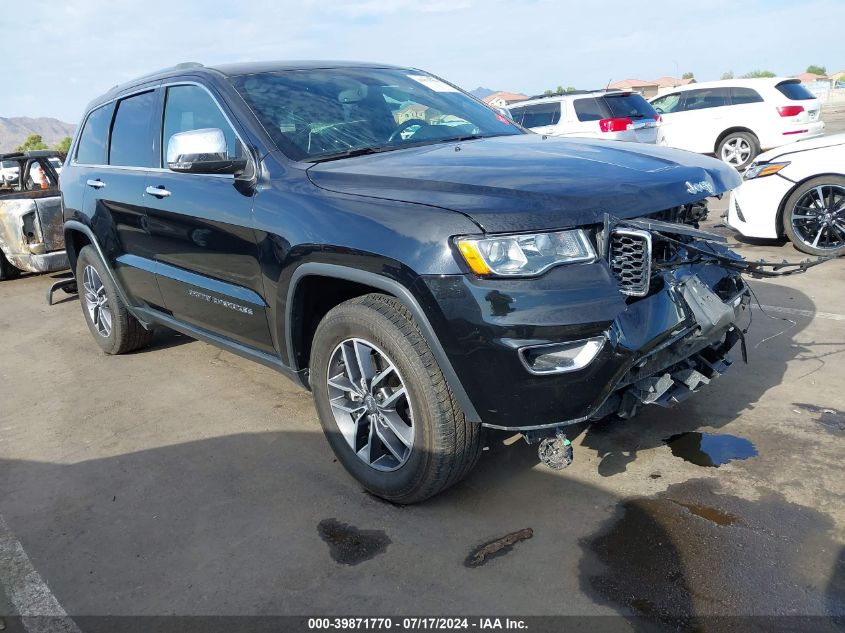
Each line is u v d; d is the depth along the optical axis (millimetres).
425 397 2545
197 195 3430
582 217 2379
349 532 2719
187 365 4816
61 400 4359
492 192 2443
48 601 2467
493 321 2285
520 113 12812
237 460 3383
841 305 4930
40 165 8078
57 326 6180
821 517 2574
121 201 4133
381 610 2285
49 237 7586
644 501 2758
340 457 3045
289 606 2340
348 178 2820
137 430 3816
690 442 3182
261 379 4449
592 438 3279
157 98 4000
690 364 2807
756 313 4875
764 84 13273
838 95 47281
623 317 2408
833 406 3426
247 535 2754
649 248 2391
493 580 2379
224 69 3660
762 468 2928
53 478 3354
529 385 2330
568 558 2461
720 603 2193
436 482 2676
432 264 2354
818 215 6355
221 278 3432
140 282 4273
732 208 7023
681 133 14117
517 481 2975
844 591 2209
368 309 2658
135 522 2918
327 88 3617
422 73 4270
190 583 2498
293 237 2822
